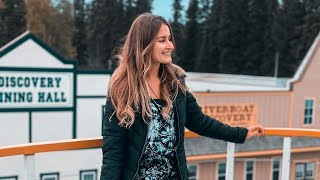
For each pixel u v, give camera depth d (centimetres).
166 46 206
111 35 6072
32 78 1355
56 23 6369
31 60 1348
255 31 5744
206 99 1631
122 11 6091
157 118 202
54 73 1383
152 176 203
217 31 5909
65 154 1342
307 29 5525
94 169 1383
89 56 6228
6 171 1273
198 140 1548
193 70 6191
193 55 6225
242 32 5766
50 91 1384
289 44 5628
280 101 1808
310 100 1884
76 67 1419
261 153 1595
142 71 202
